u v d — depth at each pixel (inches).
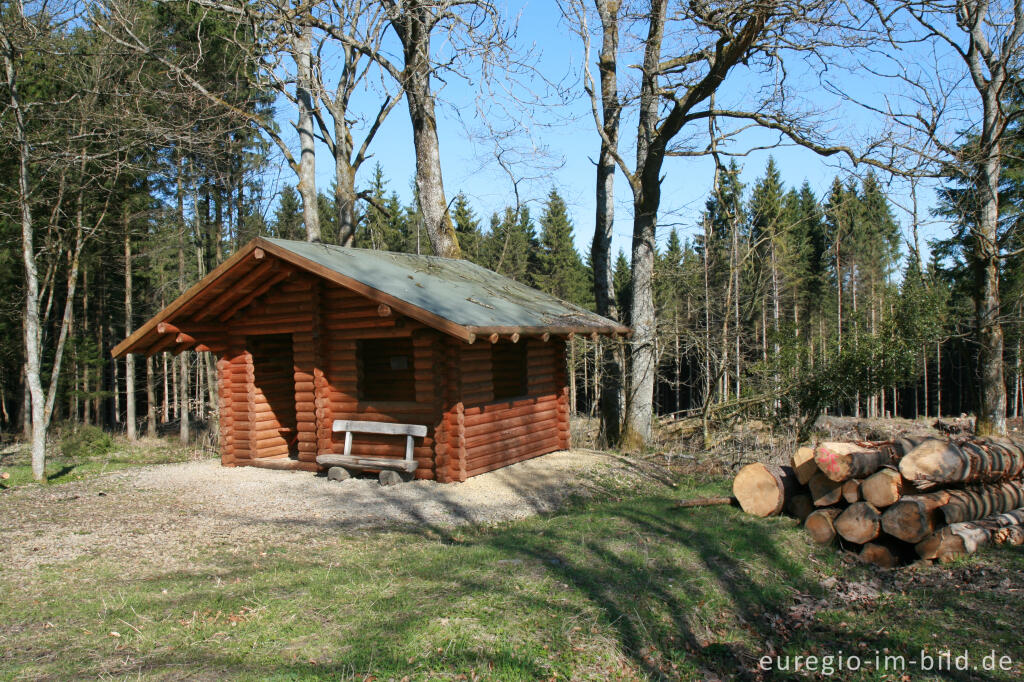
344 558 272.5
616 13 617.0
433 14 563.8
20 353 890.1
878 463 295.9
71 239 619.8
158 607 210.4
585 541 277.4
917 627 222.7
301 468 461.4
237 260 418.6
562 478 435.5
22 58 526.0
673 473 483.8
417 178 670.5
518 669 169.8
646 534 290.8
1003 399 711.7
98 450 657.6
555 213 1739.7
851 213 634.2
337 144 672.4
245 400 489.1
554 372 537.6
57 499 401.1
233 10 548.7
